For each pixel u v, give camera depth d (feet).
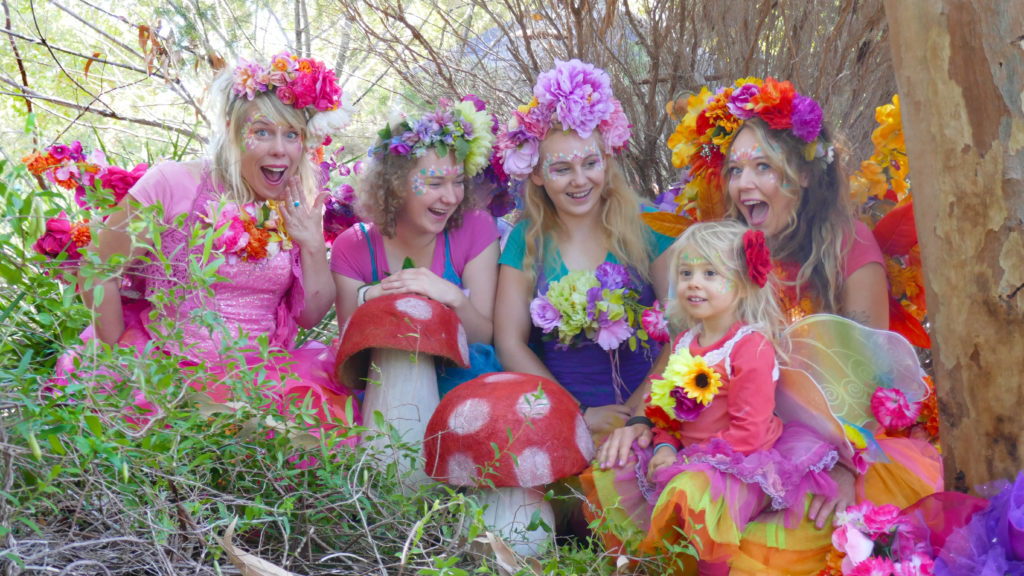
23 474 6.48
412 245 10.61
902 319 9.73
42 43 16.33
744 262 8.10
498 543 7.02
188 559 6.65
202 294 8.07
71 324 7.13
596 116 9.80
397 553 7.29
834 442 7.80
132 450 6.40
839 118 10.96
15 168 6.61
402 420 9.02
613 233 10.30
